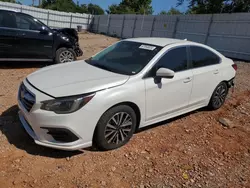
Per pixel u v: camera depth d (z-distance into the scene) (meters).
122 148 3.88
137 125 4.12
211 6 21.23
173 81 4.34
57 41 8.61
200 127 4.88
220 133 4.72
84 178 3.17
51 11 29.97
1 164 3.28
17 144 3.76
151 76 4.07
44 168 3.29
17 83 6.61
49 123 3.30
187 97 4.75
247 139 4.57
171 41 4.80
